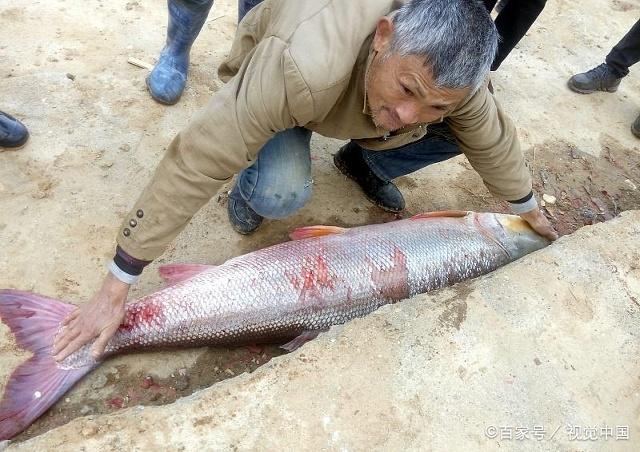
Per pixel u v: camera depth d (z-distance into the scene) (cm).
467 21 139
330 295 238
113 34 348
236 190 262
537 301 227
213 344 227
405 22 143
